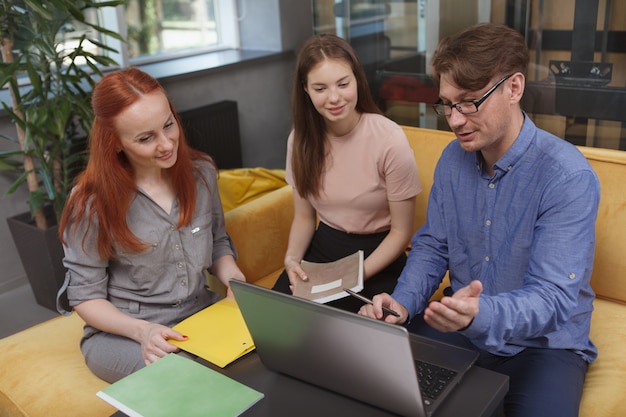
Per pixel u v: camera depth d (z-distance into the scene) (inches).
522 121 54.9
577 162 52.6
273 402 44.3
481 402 42.4
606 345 62.4
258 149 169.8
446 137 80.4
